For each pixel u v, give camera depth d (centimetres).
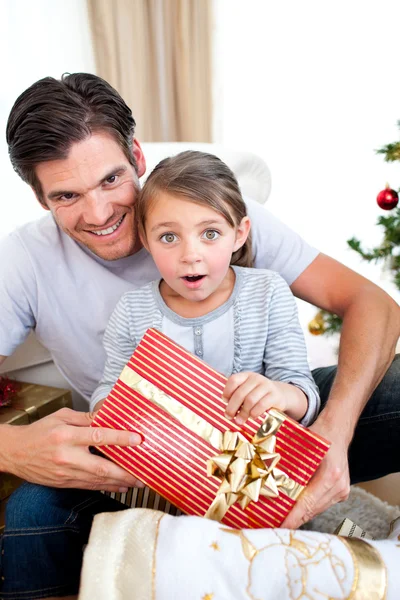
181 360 73
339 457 74
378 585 60
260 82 283
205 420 71
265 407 69
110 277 103
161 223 79
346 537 65
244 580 59
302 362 85
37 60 213
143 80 258
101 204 88
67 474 76
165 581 60
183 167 81
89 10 231
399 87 266
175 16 269
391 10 257
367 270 276
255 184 147
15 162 89
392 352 94
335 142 281
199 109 283
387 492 133
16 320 105
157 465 73
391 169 273
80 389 117
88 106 84
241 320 87
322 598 59
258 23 275
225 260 81
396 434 97
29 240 106
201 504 71
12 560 77
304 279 106
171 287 84
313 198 291
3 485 108
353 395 83
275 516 69
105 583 62
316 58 274
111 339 93
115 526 66
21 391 126
